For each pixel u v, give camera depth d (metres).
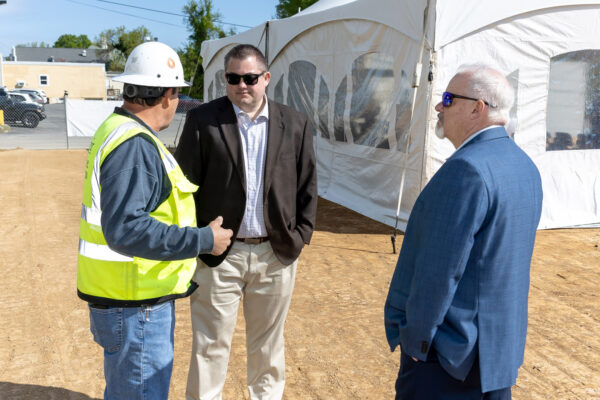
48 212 8.01
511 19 6.32
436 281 1.69
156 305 2.02
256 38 10.52
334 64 8.16
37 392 3.19
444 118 1.91
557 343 3.88
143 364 2.03
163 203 1.96
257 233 2.66
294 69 9.44
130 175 1.80
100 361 3.59
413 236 1.83
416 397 1.86
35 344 3.81
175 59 2.10
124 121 1.95
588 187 7.16
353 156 7.98
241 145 2.59
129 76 1.98
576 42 6.70
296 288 4.96
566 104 6.86
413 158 6.53
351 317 4.32
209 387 2.78
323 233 6.93
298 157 2.73
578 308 4.51
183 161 2.60
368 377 3.42
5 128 20.64
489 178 1.66
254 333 2.85
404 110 6.65
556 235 6.75
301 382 3.34
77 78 49.25
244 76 2.50
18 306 4.48
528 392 3.24
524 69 6.50
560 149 6.94
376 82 7.21
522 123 6.63
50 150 16.70
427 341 1.75
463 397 1.80
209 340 2.72
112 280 1.94
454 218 1.66
